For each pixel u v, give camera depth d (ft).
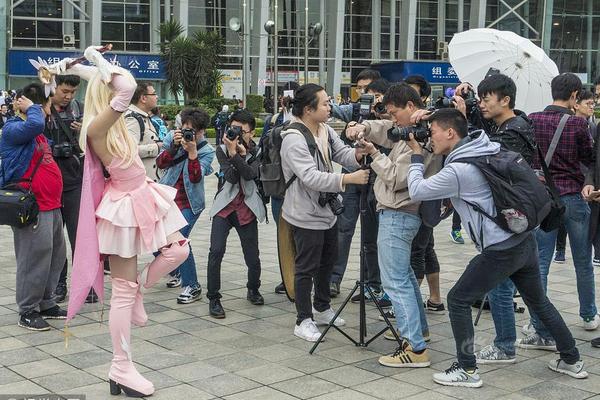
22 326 18.69
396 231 15.98
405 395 14.39
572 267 26.81
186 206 21.54
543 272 18.01
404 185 15.67
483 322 19.67
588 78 149.07
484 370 15.97
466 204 14.46
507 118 15.96
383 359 16.15
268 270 25.86
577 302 21.72
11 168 18.03
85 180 13.53
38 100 18.67
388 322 16.90
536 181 14.11
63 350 17.02
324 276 18.95
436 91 128.06
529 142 15.60
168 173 21.52
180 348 17.30
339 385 14.93
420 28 143.13
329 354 16.92
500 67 19.86
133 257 14.15
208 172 21.94
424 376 15.51
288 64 137.18
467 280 14.62
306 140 17.37
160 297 22.15
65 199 20.84
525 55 19.25
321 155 17.78
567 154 17.80
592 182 17.42
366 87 21.65
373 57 143.95
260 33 130.31
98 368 15.81
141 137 21.81
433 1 143.23
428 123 15.16
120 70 13.30
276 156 17.83
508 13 142.82
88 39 122.42
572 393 14.58
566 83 17.92
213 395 14.33
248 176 19.85
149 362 16.28
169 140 22.15
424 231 18.78
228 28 134.10
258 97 116.78
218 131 74.38
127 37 125.39
